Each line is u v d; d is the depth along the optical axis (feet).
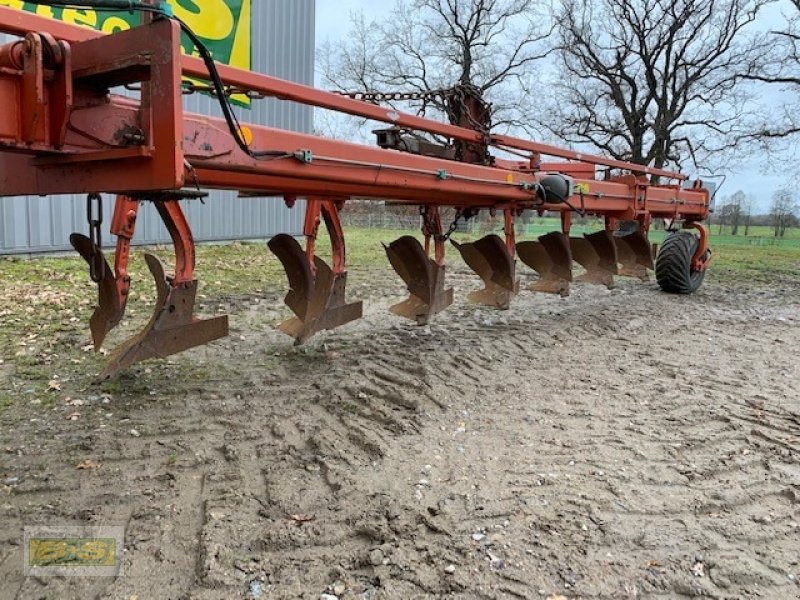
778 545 7.89
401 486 9.02
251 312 20.51
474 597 6.70
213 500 8.46
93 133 6.83
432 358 15.35
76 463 9.44
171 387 12.86
